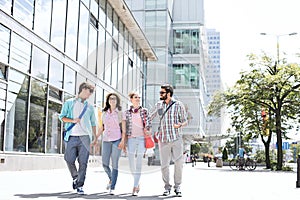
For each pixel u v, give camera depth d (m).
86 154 6.52
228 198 6.74
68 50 17.30
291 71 25.09
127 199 6.11
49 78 15.57
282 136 26.41
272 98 25.39
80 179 6.52
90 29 19.73
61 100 16.64
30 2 13.96
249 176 15.02
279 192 8.26
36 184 8.23
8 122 12.66
